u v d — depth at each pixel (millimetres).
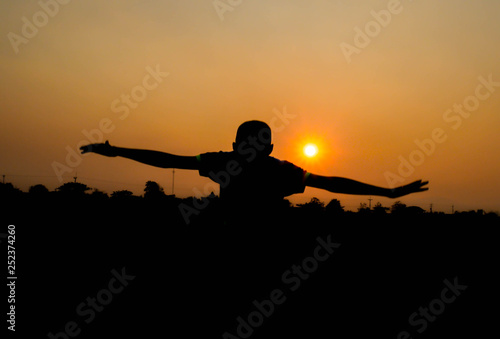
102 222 20094
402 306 6016
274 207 2906
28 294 5918
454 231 22156
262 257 2918
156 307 5023
